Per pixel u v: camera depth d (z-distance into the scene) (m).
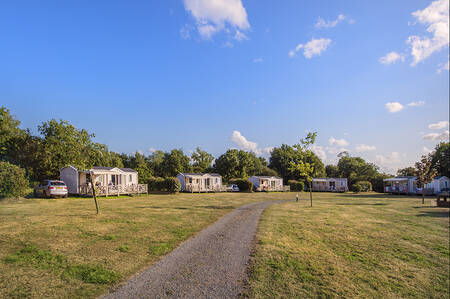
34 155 29.11
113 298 4.68
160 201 21.92
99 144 14.11
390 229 12.07
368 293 5.65
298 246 8.61
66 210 14.42
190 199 24.92
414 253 8.62
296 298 5.12
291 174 65.38
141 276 5.69
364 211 18.42
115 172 28.78
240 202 23.55
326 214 16.19
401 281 6.43
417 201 28.09
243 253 7.59
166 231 9.80
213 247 8.05
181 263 6.59
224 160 58.28
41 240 7.86
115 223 10.88
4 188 17.22
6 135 27.78
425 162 26.00
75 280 5.30
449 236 11.18
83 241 7.98
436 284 6.38
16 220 10.90
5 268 5.66
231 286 5.43
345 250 8.54
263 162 81.50
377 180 52.34
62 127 27.02
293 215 15.38
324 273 6.50
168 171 58.97
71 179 25.67
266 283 5.68
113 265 6.19
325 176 66.38
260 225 11.82
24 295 4.58
